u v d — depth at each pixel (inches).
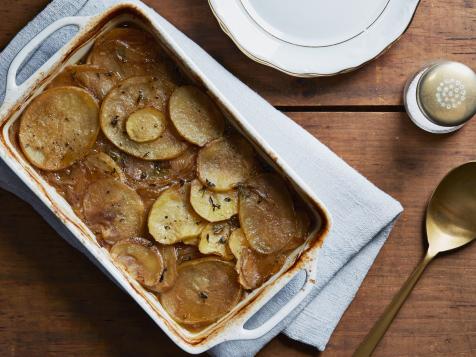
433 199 35.0
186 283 31.4
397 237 35.4
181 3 35.0
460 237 35.0
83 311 35.0
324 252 34.2
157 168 31.8
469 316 35.3
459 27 35.4
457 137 35.4
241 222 31.4
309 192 31.0
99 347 35.1
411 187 35.4
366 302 35.3
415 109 34.9
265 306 34.1
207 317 31.6
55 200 31.3
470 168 34.5
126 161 31.8
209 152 31.6
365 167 35.3
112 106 31.5
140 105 31.7
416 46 35.4
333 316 34.7
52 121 31.5
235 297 31.5
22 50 30.9
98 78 31.8
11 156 30.9
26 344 35.0
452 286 35.4
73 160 31.5
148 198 31.7
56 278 35.0
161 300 31.4
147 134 31.5
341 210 34.3
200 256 31.6
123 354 35.0
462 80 33.9
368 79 35.3
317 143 34.3
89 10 34.1
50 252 35.0
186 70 31.6
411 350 35.3
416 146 35.4
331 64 34.5
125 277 30.9
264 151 31.2
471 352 35.3
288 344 35.2
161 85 31.9
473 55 35.3
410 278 34.8
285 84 35.2
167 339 35.1
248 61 35.1
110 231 31.5
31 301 35.0
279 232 31.6
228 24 34.5
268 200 31.6
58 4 34.1
